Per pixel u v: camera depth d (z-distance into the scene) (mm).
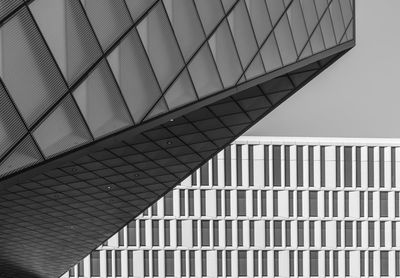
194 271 77750
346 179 80000
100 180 27766
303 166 79625
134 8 18203
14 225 31703
